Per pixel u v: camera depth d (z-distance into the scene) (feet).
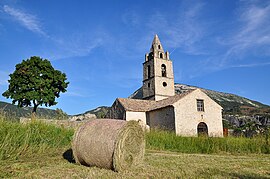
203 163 26.86
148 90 137.08
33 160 26.22
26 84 118.42
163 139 50.57
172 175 19.53
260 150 48.44
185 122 92.32
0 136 27.55
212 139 50.52
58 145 36.58
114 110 110.01
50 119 41.50
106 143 22.13
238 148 48.91
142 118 103.45
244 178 19.15
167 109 95.04
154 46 140.26
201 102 98.99
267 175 20.80
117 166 21.44
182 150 48.42
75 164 24.35
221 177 19.12
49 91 120.37
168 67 138.62
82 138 23.97
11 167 21.50
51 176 18.54
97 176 18.93
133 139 23.68
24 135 31.17
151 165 24.76
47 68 122.93
